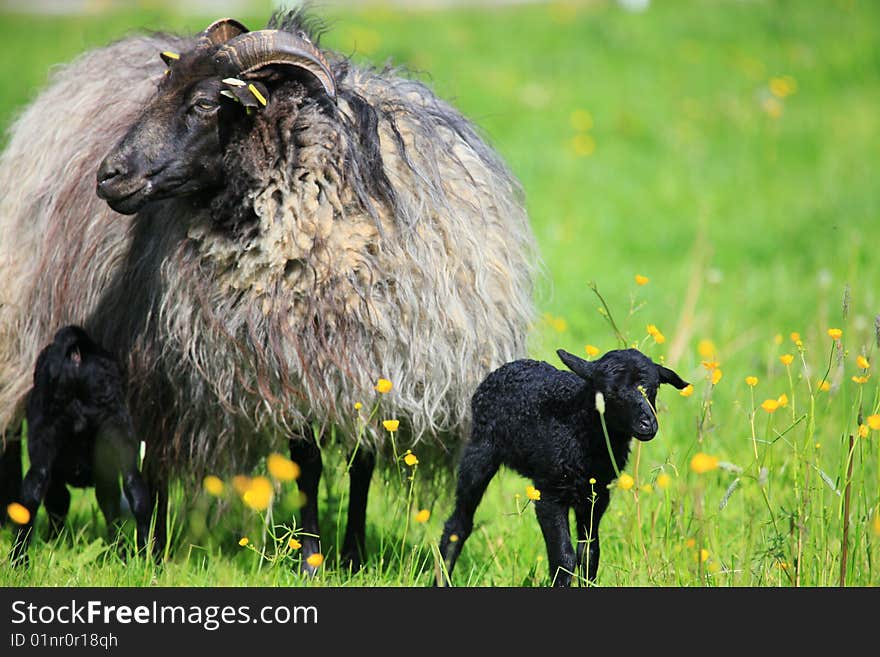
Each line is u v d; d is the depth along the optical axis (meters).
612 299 20.78
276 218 10.75
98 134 13.23
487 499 13.49
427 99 12.84
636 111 36.22
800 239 25.25
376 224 11.08
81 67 14.55
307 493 11.70
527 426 9.88
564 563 9.74
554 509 9.80
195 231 10.98
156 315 11.65
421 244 11.37
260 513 11.43
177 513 12.52
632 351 9.29
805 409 14.72
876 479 11.96
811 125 34.91
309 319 10.92
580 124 34.47
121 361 12.14
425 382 11.45
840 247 23.81
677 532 11.22
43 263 13.06
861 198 27.88
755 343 18.83
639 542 10.82
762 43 42.47
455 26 44.66
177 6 49.00
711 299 20.62
